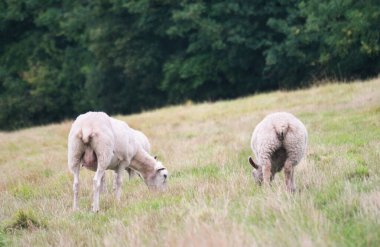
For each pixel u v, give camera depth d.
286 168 38.16
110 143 42.28
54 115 184.50
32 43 187.50
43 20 182.00
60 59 182.50
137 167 47.47
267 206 32.03
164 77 162.50
